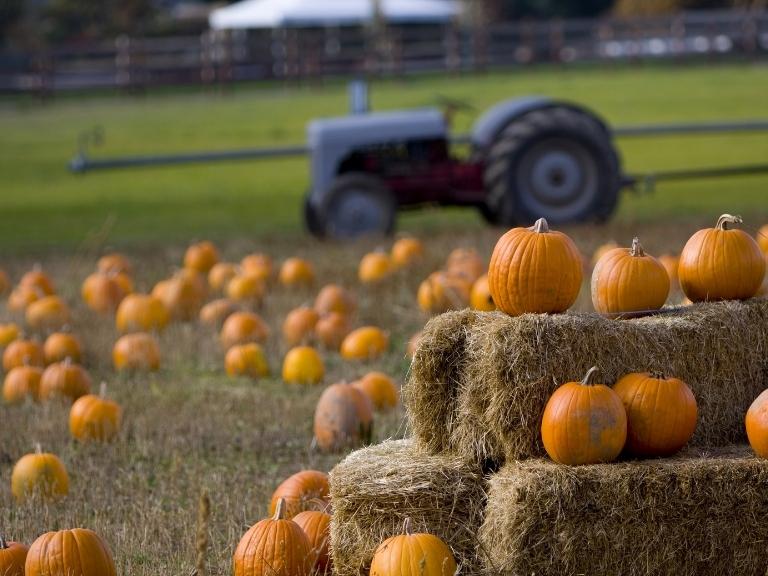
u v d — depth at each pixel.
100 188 39.12
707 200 32.81
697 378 9.34
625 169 38.31
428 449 9.33
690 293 10.20
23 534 10.02
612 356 8.96
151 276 22.73
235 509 10.39
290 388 15.09
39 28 92.25
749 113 47.84
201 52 78.12
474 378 8.88
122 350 16.19
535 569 8.26
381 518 8.78
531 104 26.80
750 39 74.62
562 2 109.81
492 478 8.62
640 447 8.81
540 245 9.48
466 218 31.44
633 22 77.06
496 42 81.88
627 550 8.31
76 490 11.27
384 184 26.19
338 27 83.81
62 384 14.45
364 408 12.62
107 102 64.81
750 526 8.41
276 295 20.41
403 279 20.98
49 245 28.06
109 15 94.12
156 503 10.66
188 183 40.22
